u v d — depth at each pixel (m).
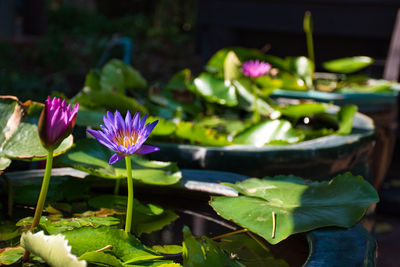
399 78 3.56
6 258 1.03
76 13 12.64
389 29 3.88
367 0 3.90
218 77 2.38
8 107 1.19
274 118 2.13
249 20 4.29
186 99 2.37
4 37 8.12
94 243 1.03
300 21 4.15
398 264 2.59
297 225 1.11
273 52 4.50
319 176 1.52
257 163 1.46
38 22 9.41
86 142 1.31
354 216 1.15
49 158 1.03
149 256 1.03
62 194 1.26
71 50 9.44
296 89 2.62
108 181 1.30
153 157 1.51
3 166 1.13
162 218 1.21
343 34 4.04
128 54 2.63
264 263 1.06
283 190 1.23
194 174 1.34
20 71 6.61
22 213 1.19
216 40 4.41
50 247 0.92
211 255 1.02
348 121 1.81
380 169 2.62
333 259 1.02
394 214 3.34
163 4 14.67
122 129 1.01
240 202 1.18
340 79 3.05
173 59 11.34
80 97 1.72
